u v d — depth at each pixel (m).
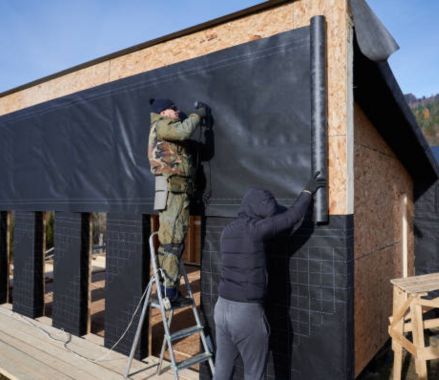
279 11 3.10
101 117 4.38
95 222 17.42
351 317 2.77
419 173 6.20
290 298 2.96
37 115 5.28
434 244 6.31
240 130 3.23
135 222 4.02
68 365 3.76
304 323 2.88
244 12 3.24
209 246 3.42
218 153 3.35
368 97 3.82
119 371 3.61
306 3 2.97
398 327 3.55
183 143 3.15
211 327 3.35
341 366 2.69
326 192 2.78
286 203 2.96
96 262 10.16
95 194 4.39
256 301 2.43
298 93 2.93
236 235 2.51
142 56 4.07
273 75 3.07
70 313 4.71
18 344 4.34
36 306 5.36
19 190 5.54
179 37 3.74
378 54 2.81
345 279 2.71
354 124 3.81
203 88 3.48
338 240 2.76
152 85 3.88
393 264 5.05
